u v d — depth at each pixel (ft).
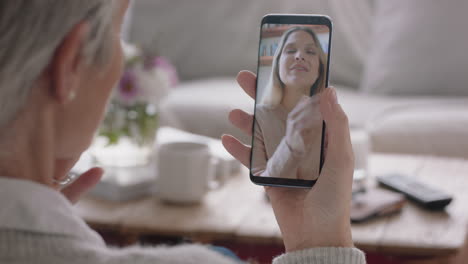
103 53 1.38
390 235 3.68
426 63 8.47
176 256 1.35
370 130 7.39
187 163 4.09
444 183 4.71
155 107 4.80
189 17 9.75
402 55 8.63
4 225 1.27
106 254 1.32
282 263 2.02
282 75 2.46
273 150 2.44
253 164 2.45
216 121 8.16
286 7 9.42
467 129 7.17
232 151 2.53
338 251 2.00
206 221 3.89
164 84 4.66
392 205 4.00
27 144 1.36
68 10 1.24
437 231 3.75
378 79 8.80
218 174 4.73
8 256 1.27
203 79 9.84
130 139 4.69
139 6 9.85
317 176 2.40
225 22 9.68
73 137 1.48
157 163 4.22
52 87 1.31
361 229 3.77
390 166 5.18
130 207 4.13
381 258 5.27
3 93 1.26
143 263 1.31
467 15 8.36
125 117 4.65
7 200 1.29
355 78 9.38
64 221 1.33
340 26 9.30
